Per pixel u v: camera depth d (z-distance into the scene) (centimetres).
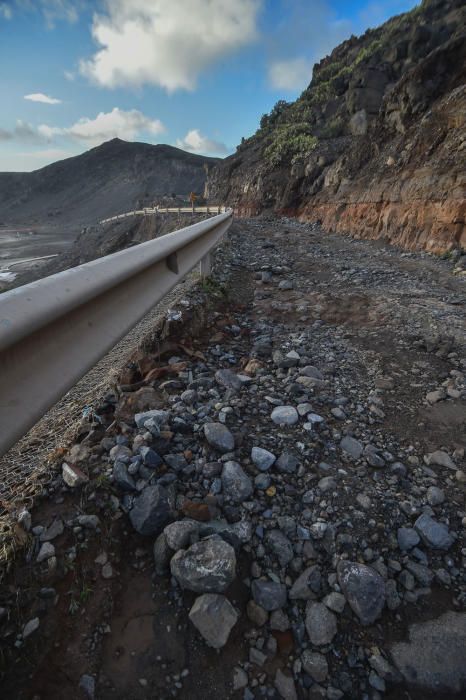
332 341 373
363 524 169
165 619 131
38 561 136
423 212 967
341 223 1373
